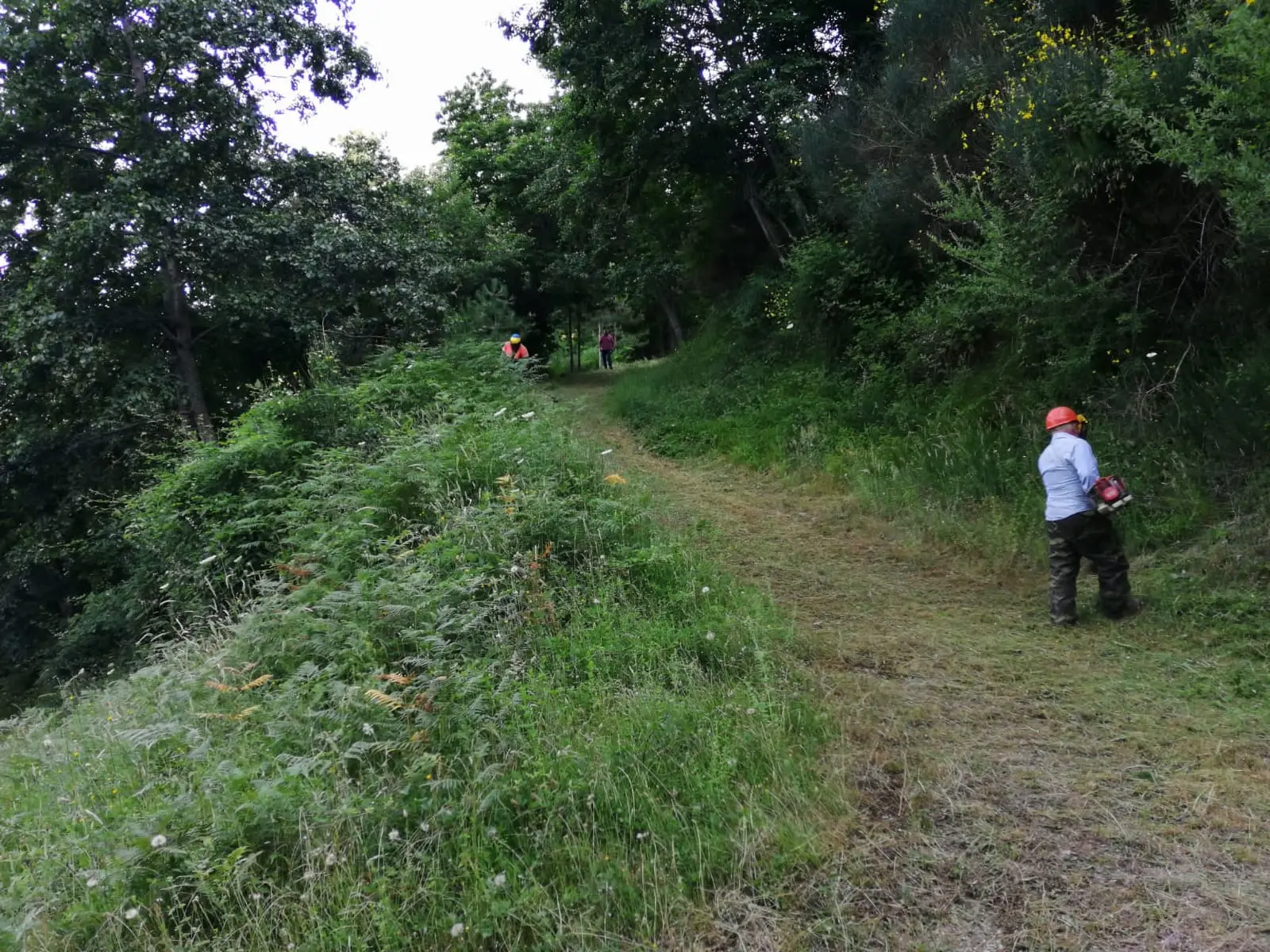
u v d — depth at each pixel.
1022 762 4.08
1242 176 6.07
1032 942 2.93
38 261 15.10
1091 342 8.56
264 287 15.91
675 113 18.23
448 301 18.17
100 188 15.78
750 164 19.20
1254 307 7.71
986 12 11.51
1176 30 8.21
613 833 3.51
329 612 5.55
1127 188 8.17
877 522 8.84
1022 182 9.34
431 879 3.22
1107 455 7.98
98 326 14.80
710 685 4.69
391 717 4.17
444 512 6.75
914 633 5.87
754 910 3.15
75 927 3.27
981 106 10.46
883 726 4.43
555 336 38.78
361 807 3.57
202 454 9.86
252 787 3.79
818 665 5.24
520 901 3.14
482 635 5.07
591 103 19.66
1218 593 5.85
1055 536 5.95
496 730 4.03
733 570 7.37
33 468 15.80
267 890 3.31
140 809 3.96
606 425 16.80
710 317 21.45
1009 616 6.21
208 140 15.86
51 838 4.11
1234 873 3.22
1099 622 5.91
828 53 17.69
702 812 3.59
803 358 15.10
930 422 10.45
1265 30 5.96
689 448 13.65
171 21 15.13
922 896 3.19
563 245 32.41
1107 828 3.52
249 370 17.81
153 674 6.06
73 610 17.42
